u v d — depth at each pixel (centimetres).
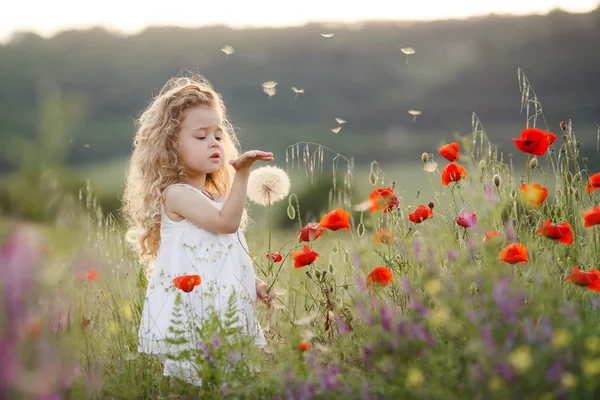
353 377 199
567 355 168
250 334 269
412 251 251
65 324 230
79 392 209
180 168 305
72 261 222
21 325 125
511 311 179
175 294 275
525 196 246
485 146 285
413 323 202
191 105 304
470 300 202
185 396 246
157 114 306
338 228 271
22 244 118
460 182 265
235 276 280
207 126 302
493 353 164
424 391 179
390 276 236
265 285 300
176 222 293
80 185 315
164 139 303
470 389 176
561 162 286
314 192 752
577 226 278
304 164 311
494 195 223
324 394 189
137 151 314
